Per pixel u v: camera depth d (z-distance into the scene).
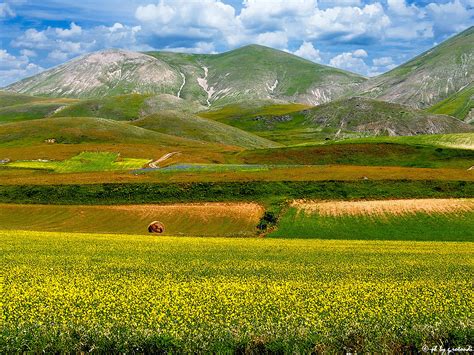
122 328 18.02
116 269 32.06
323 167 96.31
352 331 17.64
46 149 142.25
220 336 17.19
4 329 17.94
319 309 21.47
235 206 70.06
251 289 25.53
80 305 21.70
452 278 30.66
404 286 27.27
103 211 69.06
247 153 148.50
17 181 83.88
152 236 56.88
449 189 75.06
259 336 17.17
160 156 138.75
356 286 26.84
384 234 60.38
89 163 122.31
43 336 17.16
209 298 23.19
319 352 16.67
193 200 73.44
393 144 147.00
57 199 75.50
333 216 65.94
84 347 16.83
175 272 31.33
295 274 31.41
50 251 41.03
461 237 59.06
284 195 74.06
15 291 23.86
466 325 18.36
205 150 158.62
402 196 72.94
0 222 65.56
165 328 18.16
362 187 76.31
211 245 48.59
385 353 16.83
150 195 75.56
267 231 61.81
